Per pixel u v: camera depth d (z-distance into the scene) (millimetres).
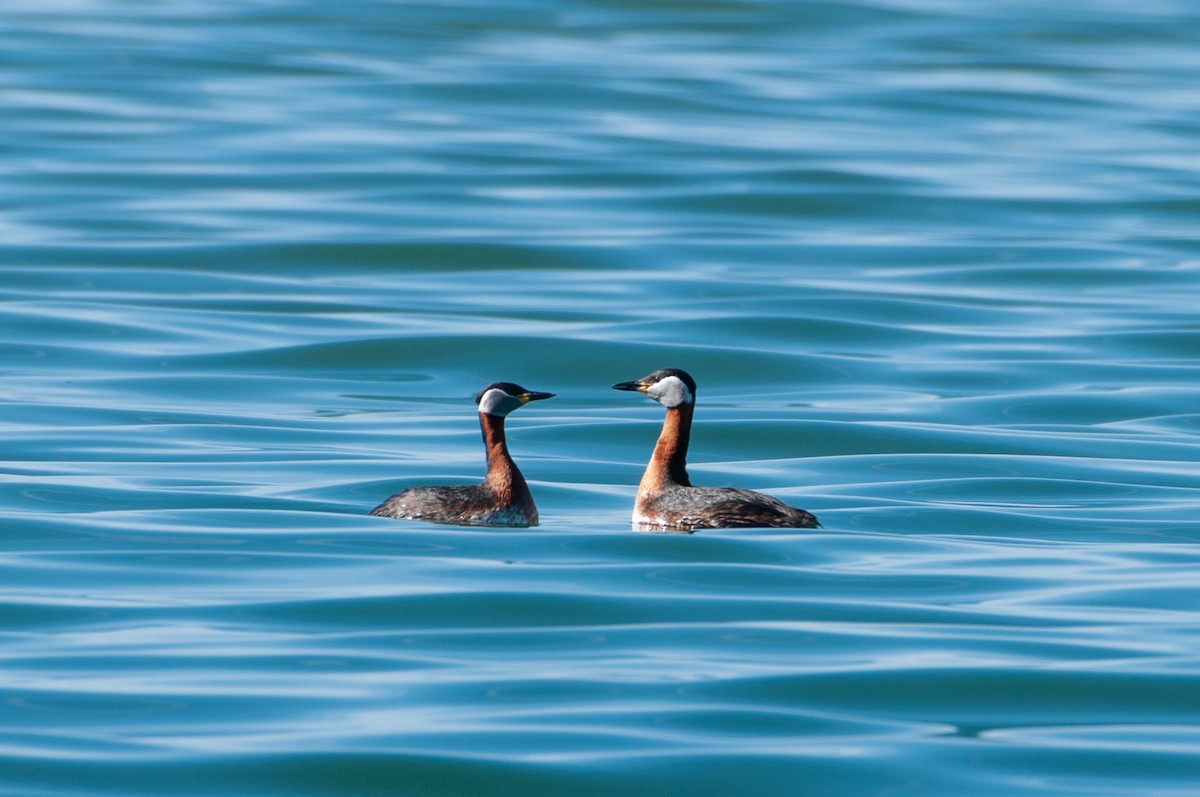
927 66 71750
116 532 18984
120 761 12398
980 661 14641
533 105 60969
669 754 12664
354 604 16156
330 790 12117
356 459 24094
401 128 56250
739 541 18625
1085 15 89625
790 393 29984
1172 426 27359
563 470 24016
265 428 26344
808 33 80750
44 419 26484
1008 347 32906
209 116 57281
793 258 41031
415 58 70562
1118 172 51844
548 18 84125
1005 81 68375
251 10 84125
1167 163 53406
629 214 45375
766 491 22516
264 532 19031
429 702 13625
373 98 61469
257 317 34594
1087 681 14258
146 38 73125
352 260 40031
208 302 35719
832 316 35219
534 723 13195
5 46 69438
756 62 71625
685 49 75062
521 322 34531
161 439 25297
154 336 32844
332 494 21547
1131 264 40594
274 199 46094
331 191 47250
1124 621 15914
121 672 14211
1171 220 45688
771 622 15758
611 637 15281
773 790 12117
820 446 25781
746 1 89062
